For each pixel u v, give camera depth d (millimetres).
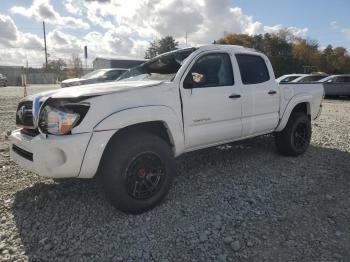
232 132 4926
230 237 3396
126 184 3662
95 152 3506
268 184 4812
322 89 6730
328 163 5855
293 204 4188
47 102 3633
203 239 3369
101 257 3078
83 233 3457
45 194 4309
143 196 3805
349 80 22438
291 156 6125
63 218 3750
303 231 3559
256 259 3090
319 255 3148
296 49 70375
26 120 3889
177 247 3248
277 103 5648
